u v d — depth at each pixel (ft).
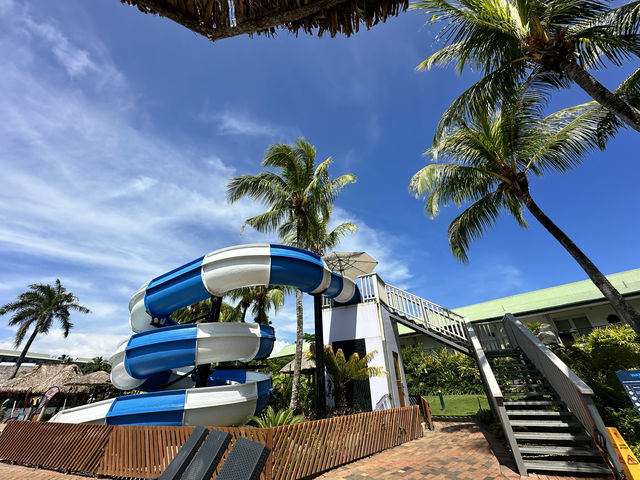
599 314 57.88
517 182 28.07
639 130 17.47
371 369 32.65
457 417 37.47
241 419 24.98
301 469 17.60
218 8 4.63
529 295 72.49
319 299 30.42
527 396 23.70
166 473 6.50
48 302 106.42
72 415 25.22
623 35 20.34
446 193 33.42
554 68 20.21
